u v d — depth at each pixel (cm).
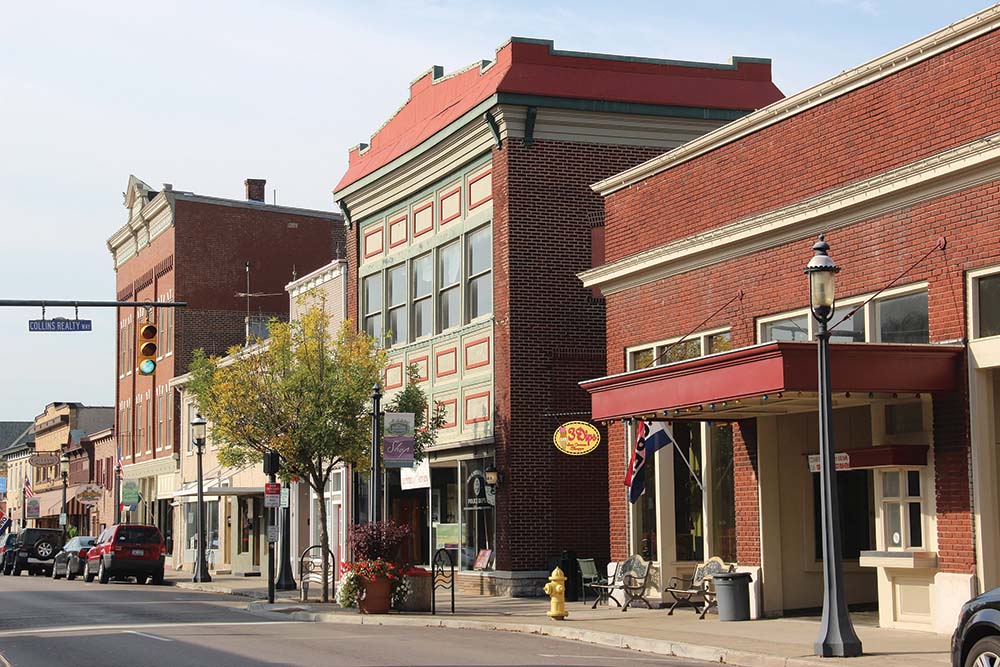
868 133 2061
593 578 2792
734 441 2364
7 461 11388
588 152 3134
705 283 2427
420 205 3575
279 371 3209
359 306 3906
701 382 2066
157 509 6412
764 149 2297
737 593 2206
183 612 2862
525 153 3089
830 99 2144
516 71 3078
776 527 2294
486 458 3180
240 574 4941
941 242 1894
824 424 1678
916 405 1966
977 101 1858
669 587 2450
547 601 2845
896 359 1848
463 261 3303
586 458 3100
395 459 2733
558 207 3102
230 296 6244
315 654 1800
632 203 2670
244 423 3164
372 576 2603
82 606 3070
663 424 2520
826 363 1686
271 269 6331
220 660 1733
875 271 2022
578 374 3097
